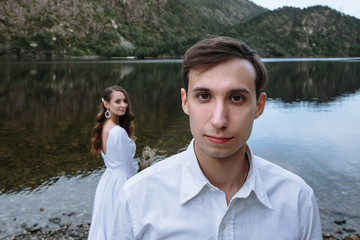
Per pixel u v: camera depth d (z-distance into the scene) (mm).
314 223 960
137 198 937
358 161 5961
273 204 914
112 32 140750
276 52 157125
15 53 108625
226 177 896
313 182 4988
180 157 960
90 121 10688
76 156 6531
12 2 128500
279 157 6246
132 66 56094
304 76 32219
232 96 796
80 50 123250
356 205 4172
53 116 11719
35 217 3924
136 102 15375
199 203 891
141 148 6914
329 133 8203
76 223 3793
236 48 801
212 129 791
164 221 898
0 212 4047
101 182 2895
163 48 139125
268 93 18766
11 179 5234
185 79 861
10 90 20141
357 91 19281
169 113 12078
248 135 832
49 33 120625
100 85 23391
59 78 29359
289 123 9555
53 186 4910
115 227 984
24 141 7855
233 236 873
